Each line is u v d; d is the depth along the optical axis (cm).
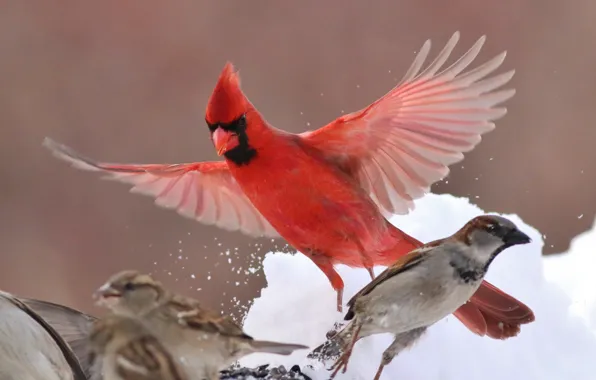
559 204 1711
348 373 732
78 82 1809
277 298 827
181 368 537
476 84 772
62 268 1647
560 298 865
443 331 782
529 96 1806
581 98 1792
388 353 712
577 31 1839
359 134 812
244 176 811
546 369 809
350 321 711
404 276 687
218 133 790
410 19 1841
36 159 1745
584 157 1747
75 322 673
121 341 546
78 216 1698
